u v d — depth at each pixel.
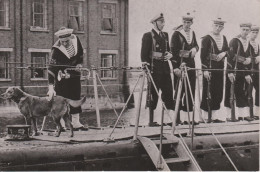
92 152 9.68
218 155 11.62
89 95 21.27
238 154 12.01
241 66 14.68
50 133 10.54
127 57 25.08
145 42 12.88
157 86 12.88
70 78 11.44
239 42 14.66
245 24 14.65
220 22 14.09
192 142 10.78
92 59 24.14
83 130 11.59
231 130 12.34
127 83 22.72
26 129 10.04
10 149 8.85
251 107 14.80
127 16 25.23
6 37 21.08
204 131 11.93
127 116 18.19
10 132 9.95
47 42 22.17
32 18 21.92
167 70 13.05
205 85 13.89
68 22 23.22
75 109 11.63
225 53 14.24
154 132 11.36
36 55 21.78
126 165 10.11
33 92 20.05
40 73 20.39
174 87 13.33
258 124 13.67
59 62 11.32
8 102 17.81
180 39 13.41
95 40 24.25
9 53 21.05
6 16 21.20
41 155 9.12
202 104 13.89
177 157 10.66
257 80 15.22
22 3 21.52
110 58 24.73
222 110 18.11
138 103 10.36
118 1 24.72
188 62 13.52
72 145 9.52
